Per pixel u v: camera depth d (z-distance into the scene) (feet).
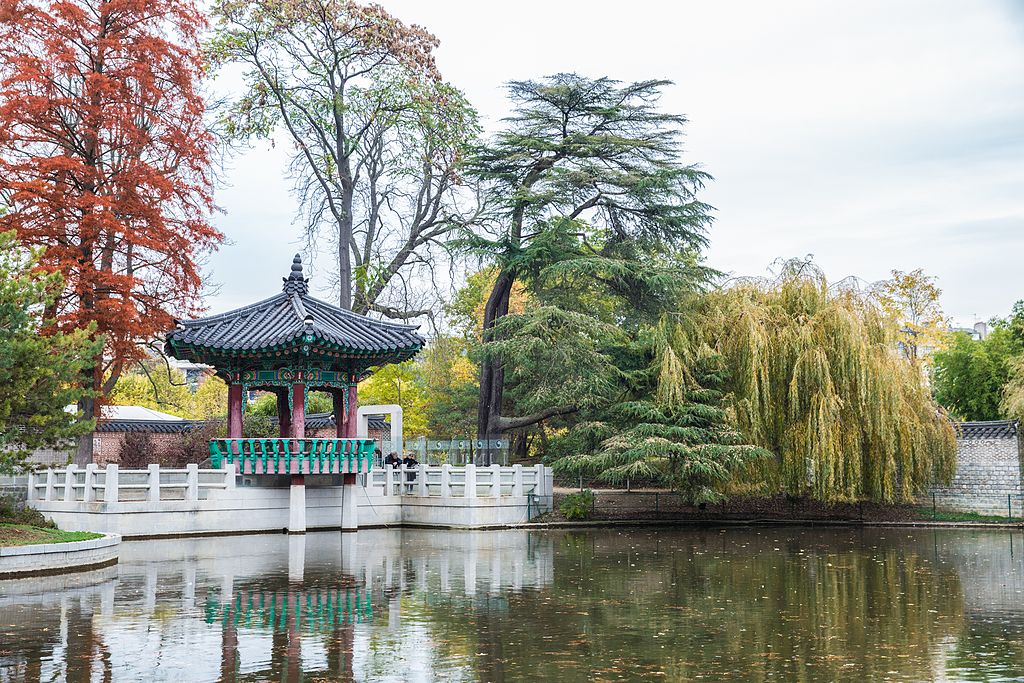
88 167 115.75
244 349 107.34
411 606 61.00
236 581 71.61
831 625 55.57
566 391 137.18
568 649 48.70
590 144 152.87
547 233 145.48
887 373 129.08
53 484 106.22
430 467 126.52
